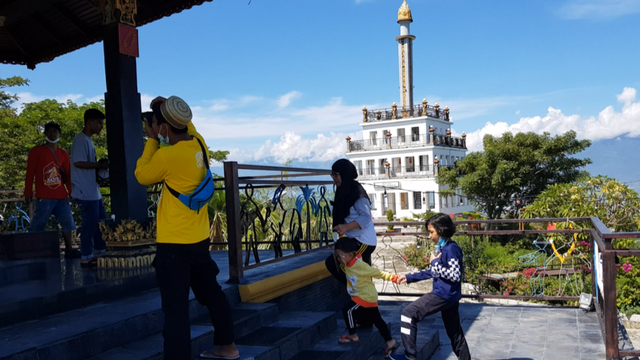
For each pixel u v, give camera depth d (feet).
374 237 14.71
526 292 39.93
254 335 12.69
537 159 108.47
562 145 109.09
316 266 18.45
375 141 200.44
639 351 14.11
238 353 10.84
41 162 17.76
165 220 9.75
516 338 17.81
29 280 13.24
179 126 10.03
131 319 10.96
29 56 27.35
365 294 13.37
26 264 14.07
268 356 11.38
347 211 14.40
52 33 24.90
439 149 189.88
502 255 67.77
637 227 45.27
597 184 47.98
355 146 203.82
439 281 13.41
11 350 8.66
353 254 13.39
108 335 10.29
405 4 197.67
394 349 14.01
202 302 10.75
